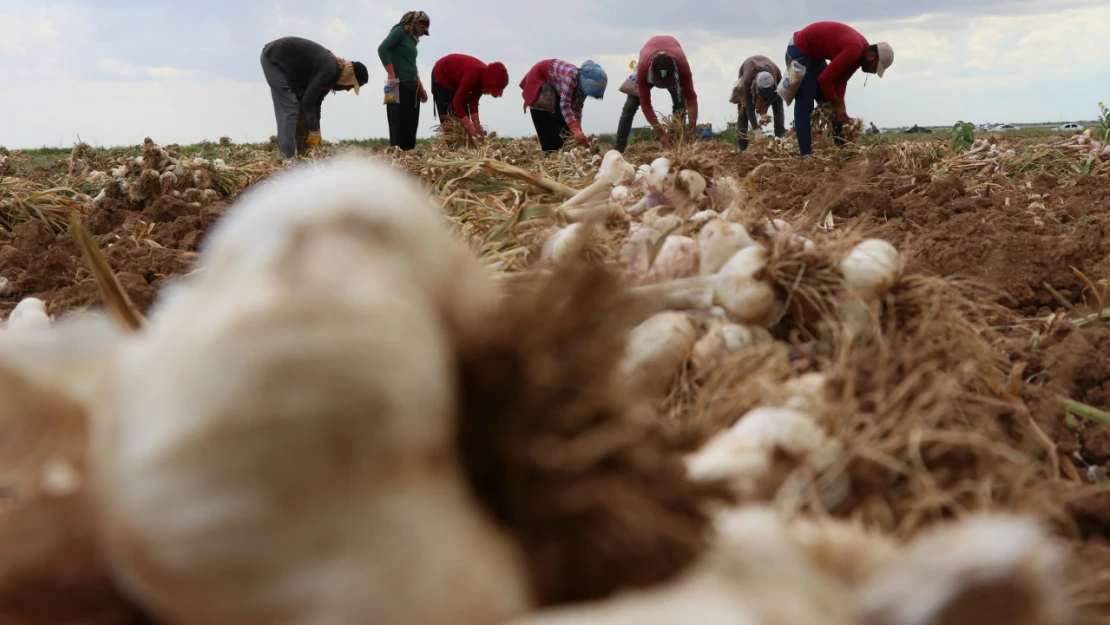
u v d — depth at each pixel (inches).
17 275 194.1
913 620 30.1
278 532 25.3
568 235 107.8
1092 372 111.7
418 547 26.5
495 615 28.0
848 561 39.9
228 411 25.1
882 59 479.8
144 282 157.9
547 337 33.9
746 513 39.3
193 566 25.5
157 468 25.5
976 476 66.5
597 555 32.6
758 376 75.2
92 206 282.2
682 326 85.4
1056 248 179.9
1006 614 29.8
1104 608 54.9
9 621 34.0
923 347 84.6
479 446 33.0
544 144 558.3
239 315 26.5
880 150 444.5
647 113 488.1
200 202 282.0
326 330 26.0
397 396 26.2
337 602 25.6
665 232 105.7
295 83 489.4
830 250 93.1
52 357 34.0
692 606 27.5
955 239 190.5
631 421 35.1
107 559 31.6
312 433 25.1
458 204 171.0
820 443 61.1
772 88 601.6
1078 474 86.2
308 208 30.4
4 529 33.6
